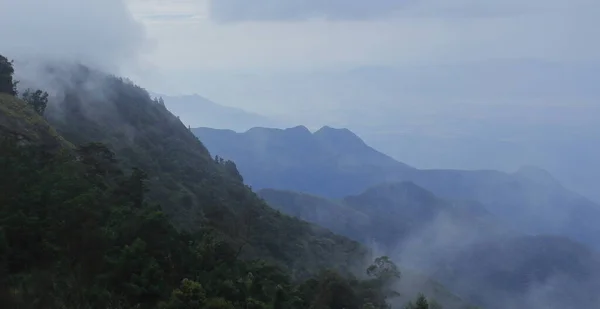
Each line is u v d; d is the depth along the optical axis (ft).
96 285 112.78
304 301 156.25
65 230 122.01
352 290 177.37
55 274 113.39
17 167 147.23
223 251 157.58
